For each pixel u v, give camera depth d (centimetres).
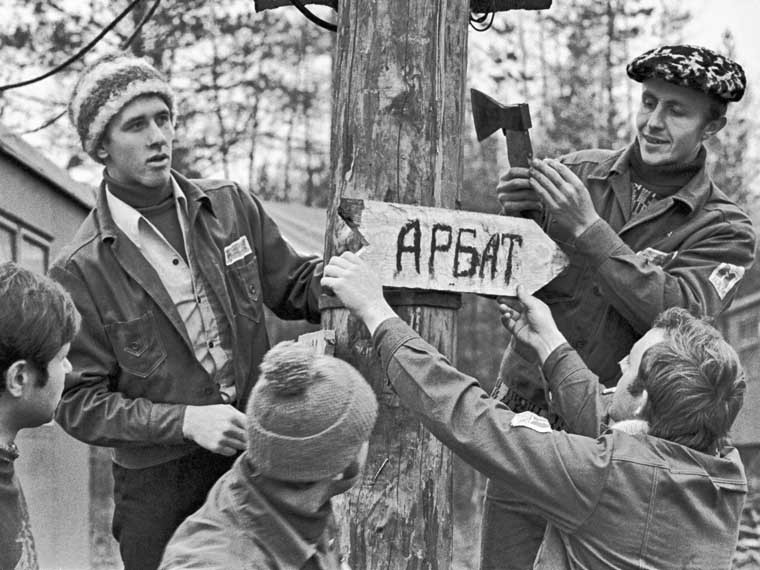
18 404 253
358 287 309
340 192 337
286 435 234
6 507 244
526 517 376
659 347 285
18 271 256
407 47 335
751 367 1296
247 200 383
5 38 1305
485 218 330
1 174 694
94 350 352
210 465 361
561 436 281
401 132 334
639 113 380
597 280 354
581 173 393
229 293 363
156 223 359
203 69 1483
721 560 280
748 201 1650
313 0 405
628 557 274
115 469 366
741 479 288
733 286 368
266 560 241
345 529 333
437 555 337
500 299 340
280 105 1576
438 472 338
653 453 279
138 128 349
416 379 293
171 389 353
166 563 240
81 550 840
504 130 354
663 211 374
